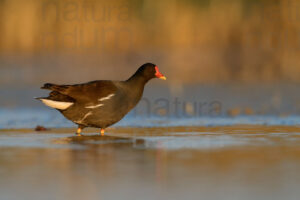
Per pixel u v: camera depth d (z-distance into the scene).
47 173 7.31
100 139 10.91
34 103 19.41
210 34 32.22
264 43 30.33
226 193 6.22
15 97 20.88
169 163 7.99
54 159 8.36
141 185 6.61
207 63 28.95
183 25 32.50
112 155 8.73
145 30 32.81
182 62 29.34
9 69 28.05
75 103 11.87
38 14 32.03
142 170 7.49
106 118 12.08
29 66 28.75
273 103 18.64
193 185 6.60
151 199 5.98
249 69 27.33
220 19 32.06
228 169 7.53
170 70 27.94
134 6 33.56
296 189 6.40
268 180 6.86
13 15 32.12
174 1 33.03
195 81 24.61
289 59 28.25
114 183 6.72
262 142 10.27
